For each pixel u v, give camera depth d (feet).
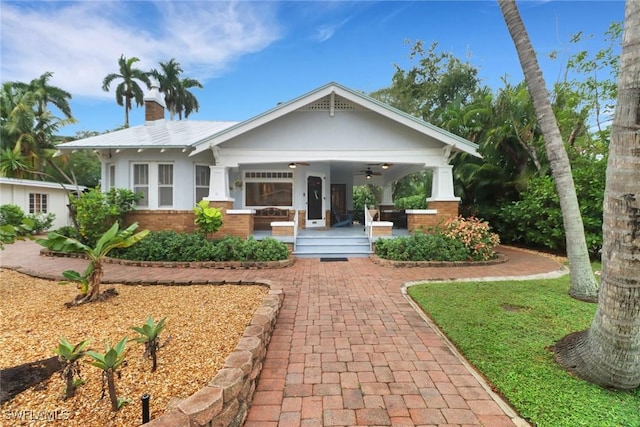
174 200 34.63
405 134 33.22
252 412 8.34
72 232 33.37
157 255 26.45
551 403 8.41
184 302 15.35
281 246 27.30
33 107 75.87
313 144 32.89
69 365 7.54
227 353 10.02
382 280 22.04
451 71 68.95
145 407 6.62
